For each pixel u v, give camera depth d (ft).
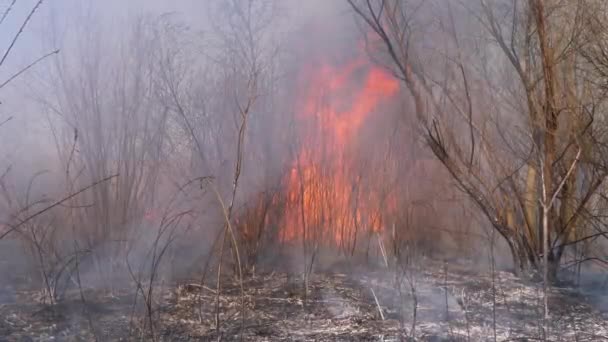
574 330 14.02
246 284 16.72
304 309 14.96
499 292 16.89
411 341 13.00
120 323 13.34
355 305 15.38
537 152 17.24
